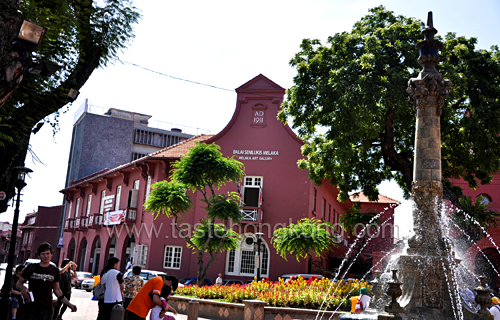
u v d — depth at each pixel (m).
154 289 8.65
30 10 8.97
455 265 10.92
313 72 23.30
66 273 11.32
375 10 24.12
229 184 30.55
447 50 22.30
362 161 25.47
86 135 48.81
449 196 24.03
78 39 10.16
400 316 9.76
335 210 39.78
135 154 51.38
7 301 9.98
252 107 31.62
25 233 68.81
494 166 21.86
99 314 9.75
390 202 45.12
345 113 21.20
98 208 40.31
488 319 10.16
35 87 9.40
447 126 21.22
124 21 10.61
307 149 24.89
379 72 21.84
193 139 35.12
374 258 22.22
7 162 9.39
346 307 14.98
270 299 15.42
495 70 21.94
